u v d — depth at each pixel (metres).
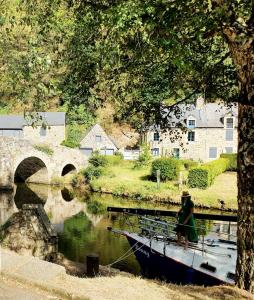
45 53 8.19
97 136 54.62
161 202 31.97
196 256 12.18
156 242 13.53
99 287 7.18
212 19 6.48
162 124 11.91
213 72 10.38
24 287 6.65
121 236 20.66
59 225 23.62
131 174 41.34
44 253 15.28
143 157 44.56
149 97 11.23
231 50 7.14
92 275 12.12
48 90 8.40
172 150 49.03
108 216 26.59
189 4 6.48
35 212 15.64
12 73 8.41
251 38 6.72
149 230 13.38
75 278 7.48
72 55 9.77
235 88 11.04
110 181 38.16
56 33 9.44
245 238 7.34
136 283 8.18
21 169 45.97
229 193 30.94
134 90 11.09
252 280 7.32
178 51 6.73
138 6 6.04
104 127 59.59
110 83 10.80
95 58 9.64
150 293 7.33
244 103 7.11
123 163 47.44
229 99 11.02
